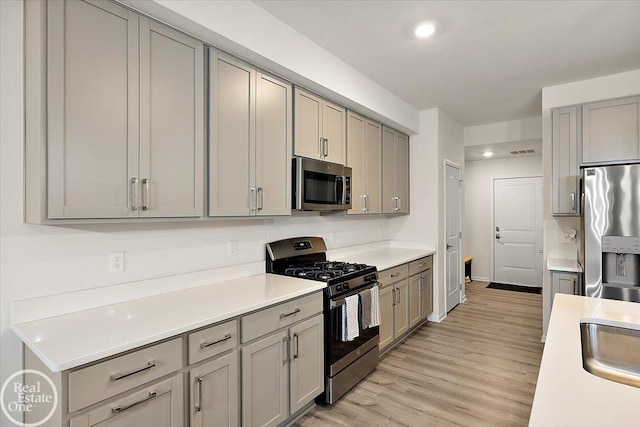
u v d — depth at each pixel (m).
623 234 2.68
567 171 3.18
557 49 2.69
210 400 1.63
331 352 2.38
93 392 1.23
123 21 1.57
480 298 5.29
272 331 1.95
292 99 2.54
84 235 1.73
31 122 1.43
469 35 2.47
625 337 1.52
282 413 2.02
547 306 3.49
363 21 2.28
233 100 2.08
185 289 2.15
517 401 2.44
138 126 1.63
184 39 1.83
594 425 0.79
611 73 3.14
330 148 2.91
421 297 3.87
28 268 1.55
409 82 3.35
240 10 1.98
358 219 3.93
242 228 2.55
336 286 2.41
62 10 1.38
